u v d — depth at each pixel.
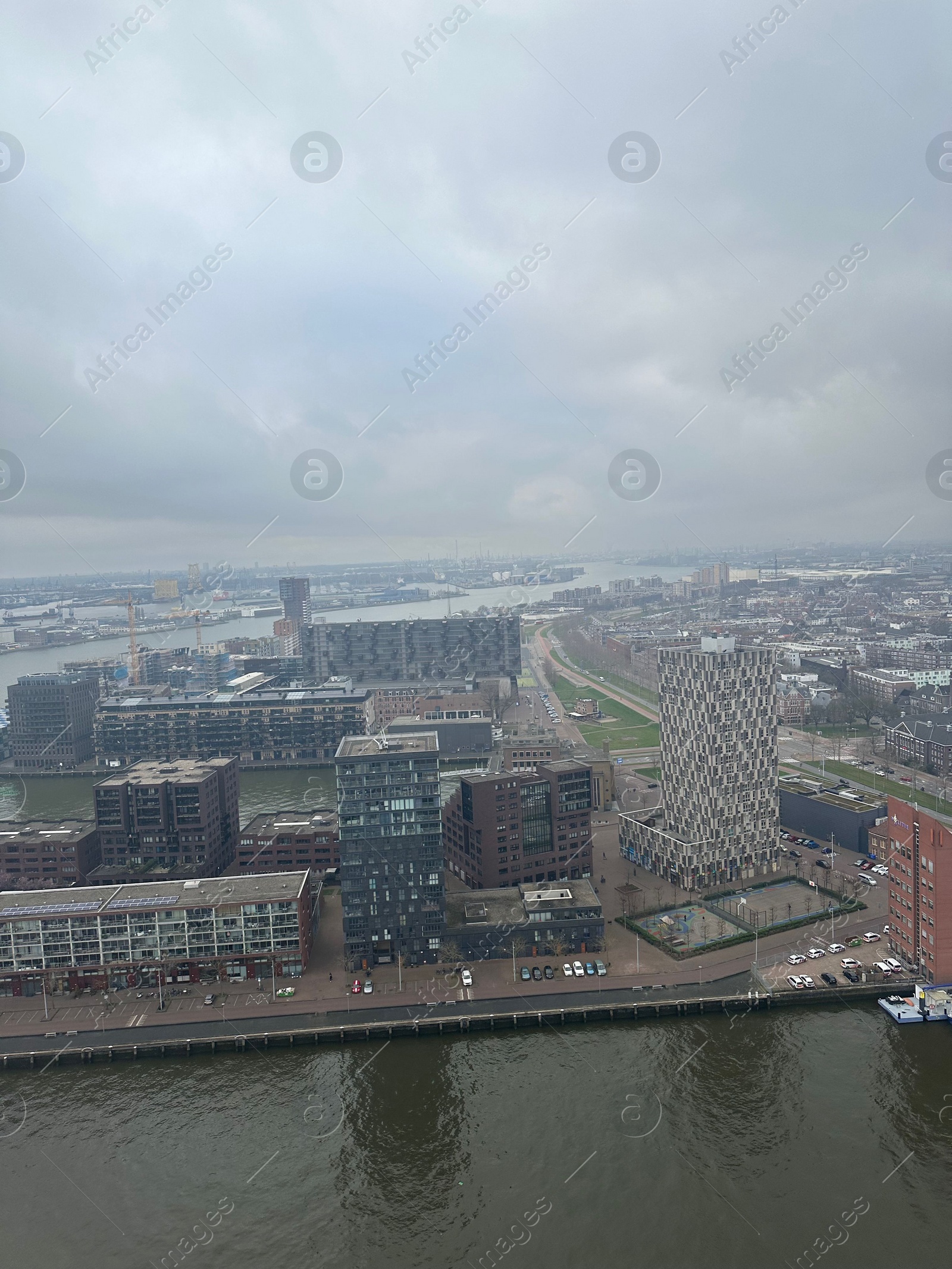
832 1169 146.88
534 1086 172.00
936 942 198.25
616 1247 132.50
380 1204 143.75
